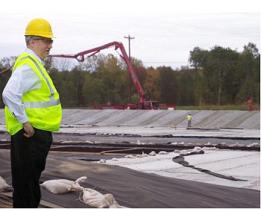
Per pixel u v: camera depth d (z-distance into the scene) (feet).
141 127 131.13
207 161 46.21
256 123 126.52
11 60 205.05
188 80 330.95
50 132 17.66
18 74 16.84
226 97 318.45
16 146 17.22
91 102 293.64
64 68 290.35
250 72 315.78
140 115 150.61
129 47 249.75
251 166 42.50
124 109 168.25
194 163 44.73
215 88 321.11
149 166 42.47
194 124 135.13
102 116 155.63
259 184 32.89
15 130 17.13
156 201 23.52
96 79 297.12
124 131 111.75
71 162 29.12
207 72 323.78
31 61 17.22
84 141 80.94
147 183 26.63
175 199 24.14
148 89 320.70
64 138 90.22
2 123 148.66
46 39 17.71
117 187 25.12
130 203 23.16
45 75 17.49
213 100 319.47
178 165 42.98
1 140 83.71
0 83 118.52
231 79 320.09
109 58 306.76
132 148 64.90
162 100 326.44
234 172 38.86
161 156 50.39
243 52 327.88
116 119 150.30
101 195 22.44
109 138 90.07
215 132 107.65
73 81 294.05
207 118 137.80
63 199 22.48
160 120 142.92
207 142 79.61
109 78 303.27
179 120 140.46
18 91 16.65
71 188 23.34
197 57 332.39
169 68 329.93
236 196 25.93
